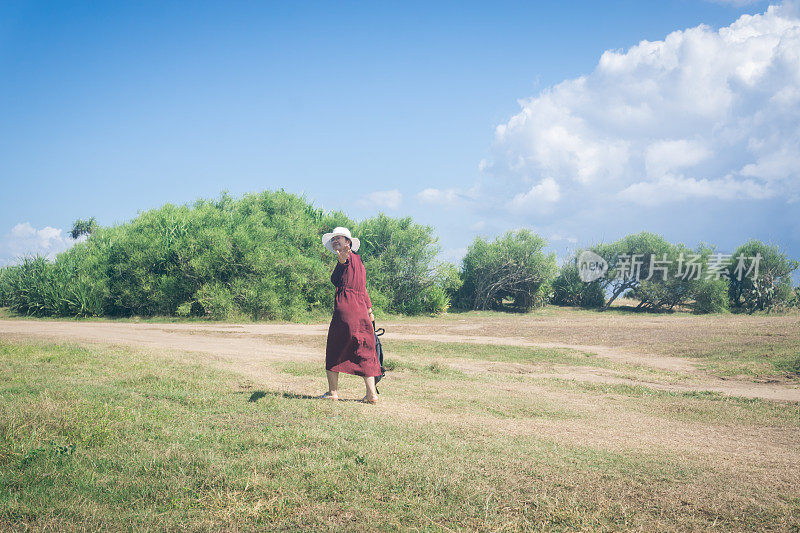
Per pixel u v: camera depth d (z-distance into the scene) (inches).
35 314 901.8
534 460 135.2
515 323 828.0
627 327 696.4
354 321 205.2
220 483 110.3
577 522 97.2
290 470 117.7
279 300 877.2
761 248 1250.0
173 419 163.9
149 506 99.4
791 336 503.5
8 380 221.1
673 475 128.4
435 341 527.8
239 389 230.2
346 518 96.6
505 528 93.7
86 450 127.7
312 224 1100.5
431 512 100.0
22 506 95.5
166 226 986.7
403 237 1096.8
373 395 208.7
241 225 965.2
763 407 251.9
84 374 246.2
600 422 204.8
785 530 96.6
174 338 522.6
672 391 295.6
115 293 893.8
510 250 1246.9
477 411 210.8
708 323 728.3
